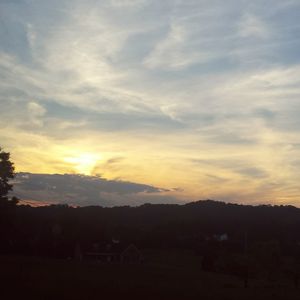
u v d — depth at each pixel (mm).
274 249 63594
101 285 39344
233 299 35625
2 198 59625
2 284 35375
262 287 49312
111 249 107250
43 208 110938
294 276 56844
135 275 56531
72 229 107375
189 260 105875
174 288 40844
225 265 69188
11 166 59625
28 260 72625
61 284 38188
